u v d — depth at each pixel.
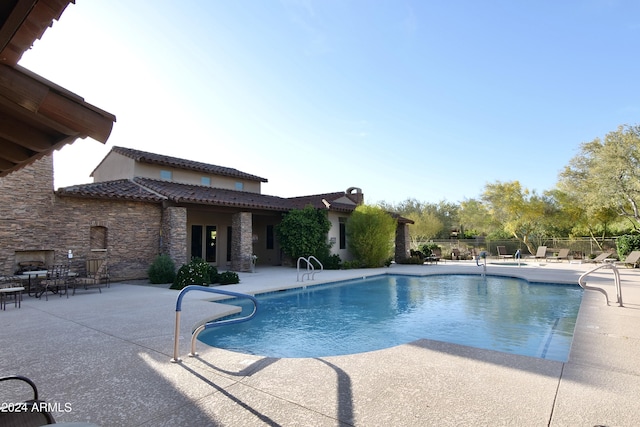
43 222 12.75
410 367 4.64
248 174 24.27
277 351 6.80
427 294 13.27
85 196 13.57
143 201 15.29
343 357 5.10
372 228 21.36
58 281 11.01
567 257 27.48
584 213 30.12
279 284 13.66
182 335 6.40
